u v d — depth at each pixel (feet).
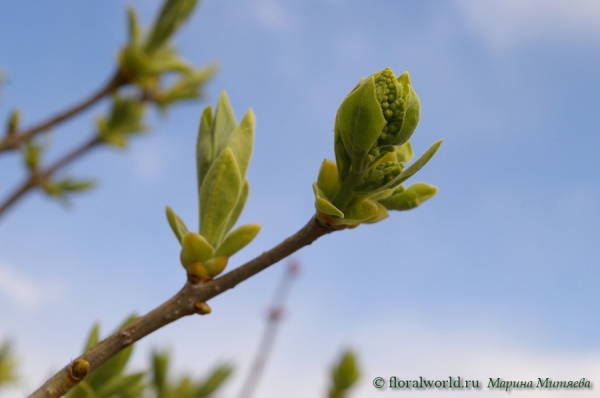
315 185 0.73
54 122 1.35
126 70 1.38
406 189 0.79
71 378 0.71
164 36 1.40
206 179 0.79
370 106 0.70
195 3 1.40
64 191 1.46
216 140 0.81
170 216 0.77
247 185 0.82
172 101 1.62
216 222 0.78
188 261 0.75
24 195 1.41
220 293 0.74
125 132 1.56
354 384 1.54
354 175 0.72
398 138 0.72
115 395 0.81
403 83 0.72
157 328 0.73
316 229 0.74
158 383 1.09
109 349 0.72
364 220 0.74
